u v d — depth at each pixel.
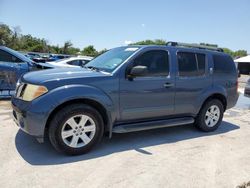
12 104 4.44
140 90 4.82
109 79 4.49
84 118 4.31
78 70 4.77
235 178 3.85
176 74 5.30
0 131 5.30
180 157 4.50
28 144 4.69
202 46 6.05
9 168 3.80
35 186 3.38
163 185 3.56
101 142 5.01
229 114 8.22
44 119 3.97
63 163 4.04
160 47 5.18
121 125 4.82
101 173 3.79
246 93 10.32
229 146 5.18
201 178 3.80
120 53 5.13
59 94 4.05
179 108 5.46
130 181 3.62
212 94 5.91
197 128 6.12
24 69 8.62
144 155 4.51
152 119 5.22
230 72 6.30
